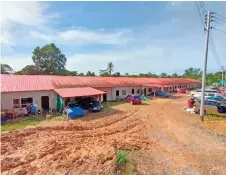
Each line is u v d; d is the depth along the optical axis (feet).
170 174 30.99
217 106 74.13
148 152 39.32
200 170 32.45
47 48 202.08
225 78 213.25
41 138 47.09
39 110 76.38
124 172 30.55
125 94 126.21
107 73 226.17
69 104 77.61
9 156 36.81
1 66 178.60
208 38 63.21
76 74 216.54
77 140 45.60
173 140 46.65
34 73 191.62
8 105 70.08
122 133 52.21
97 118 68.44
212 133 51.65
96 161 33.37
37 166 32.86
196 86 238.89
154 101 115.75
